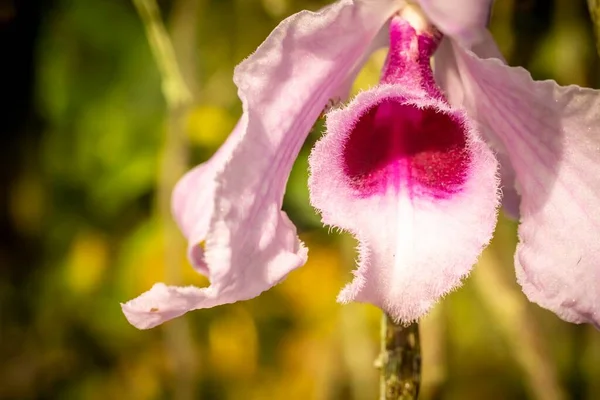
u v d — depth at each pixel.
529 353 0.33
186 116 0.40
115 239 0.56
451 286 0.21
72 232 0.57
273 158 0.20
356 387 0.38
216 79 0.43
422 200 0.21
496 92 0.21
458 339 0.47
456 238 0.21
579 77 0.34
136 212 0.55
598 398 0.44
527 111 0.21
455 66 0.22
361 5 0.21
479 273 0.33
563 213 0.21
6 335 0.60
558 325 0.44
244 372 0.52
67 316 0.57
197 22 0.40
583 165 0.21
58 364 0.57
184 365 0.43
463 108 0.21
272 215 0.21
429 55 0.22
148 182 0.51
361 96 0.21
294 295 0.51
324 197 0.21
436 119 0.22
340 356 0.39
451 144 0.21
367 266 0.21
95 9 0.52
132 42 0.51
